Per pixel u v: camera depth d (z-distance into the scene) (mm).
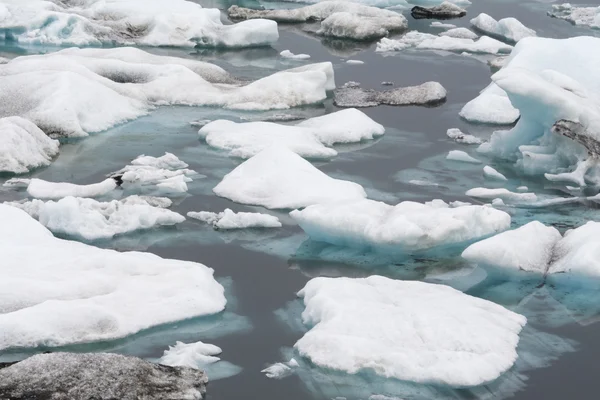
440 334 8305
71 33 21484
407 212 10883
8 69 16984
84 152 14188
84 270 9414
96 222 11086
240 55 21078
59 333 8422
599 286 9797
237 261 10539
